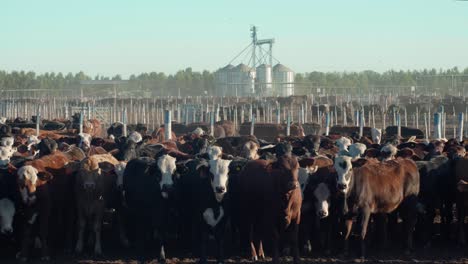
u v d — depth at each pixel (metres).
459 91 123.19
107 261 15.46
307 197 15.84
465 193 16.28
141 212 15.42
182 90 145.38
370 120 55.19
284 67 122.75
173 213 16.66
